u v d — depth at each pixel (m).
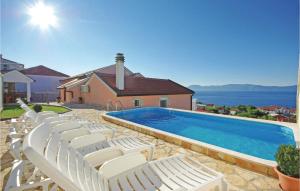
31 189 3.08
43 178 2.81
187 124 12.48
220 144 8.40
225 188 2.84
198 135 9.88
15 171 2.81
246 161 4.32
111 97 17.97
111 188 2.58
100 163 3.18
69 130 4.41
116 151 3.32
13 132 5.14
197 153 5.28
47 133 2.11
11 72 22.67
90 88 21.66
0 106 14.93
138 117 14.72
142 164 3.04
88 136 3.95
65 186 1.48
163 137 6.63
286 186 3.22
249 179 3.83
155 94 19.52
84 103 22.59
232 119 10.57
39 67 35.41
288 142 8.01
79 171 2.11
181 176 2.86
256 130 9.44
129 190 2.54
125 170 2.88
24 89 32.56
